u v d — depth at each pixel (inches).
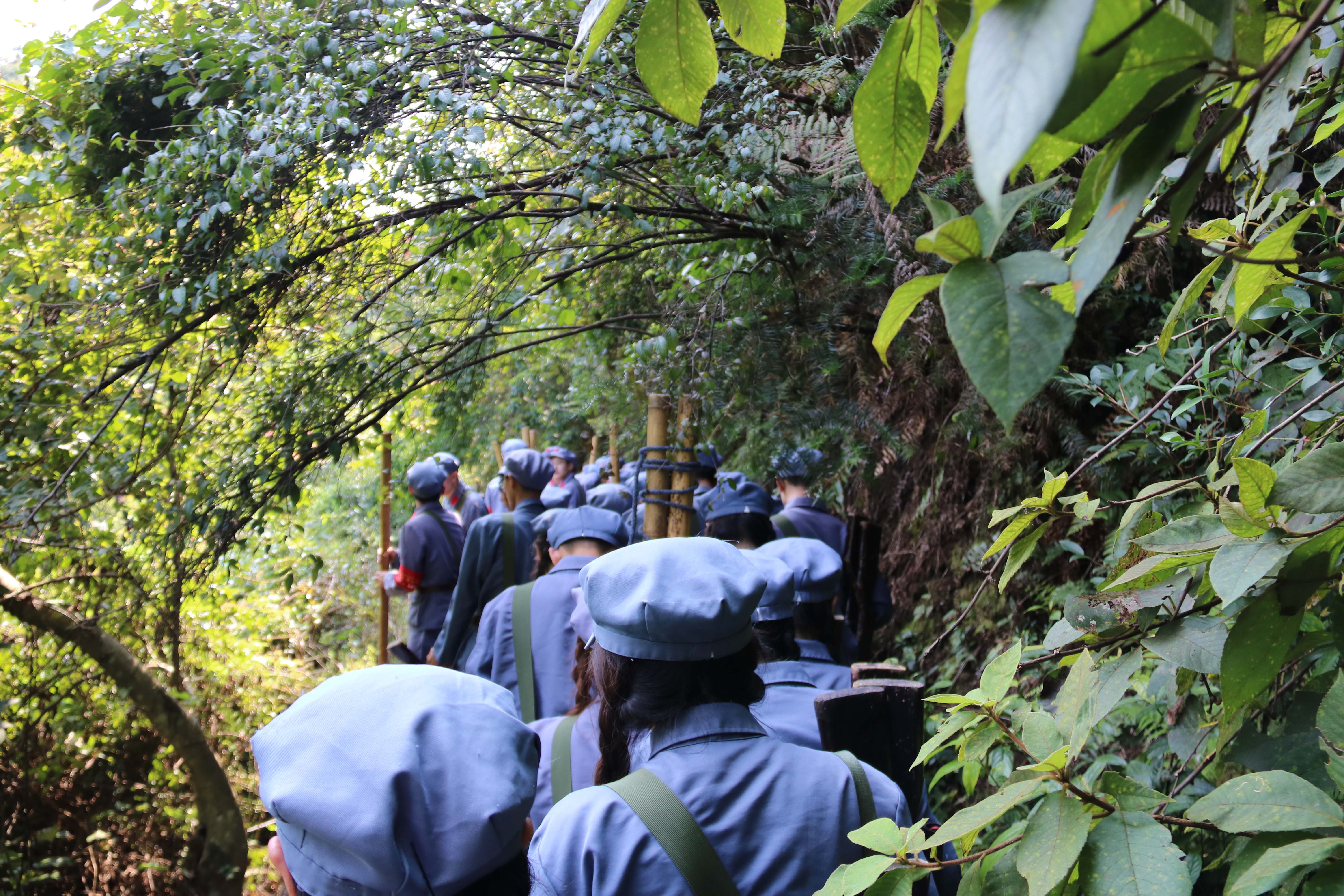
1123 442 78.2
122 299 99.5
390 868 39.1
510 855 43.4
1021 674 64.4
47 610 129.3
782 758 50.9
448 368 124.3
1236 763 45.9
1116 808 33.0
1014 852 36.9
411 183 98.3
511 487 187.5
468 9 101.0
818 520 146.3
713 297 115.5
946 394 138.3
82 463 110.9
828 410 114.4
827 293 115.7
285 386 113.3
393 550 225.0
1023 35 13.4
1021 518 45.4
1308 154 80.1
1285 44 25.8
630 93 104.3
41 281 99.4
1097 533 132.8
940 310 111.3
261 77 91.0
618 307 146.9
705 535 138.4
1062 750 33.3
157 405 117.7
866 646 147.4
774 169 104.8
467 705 45.6
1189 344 81.0
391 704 44.0
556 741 76.6
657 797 47.6
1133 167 17.5
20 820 146.2
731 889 45.8
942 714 135.0
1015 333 15.9
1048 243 95.9
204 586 128.7
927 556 170.7
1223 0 17.1
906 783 69.0
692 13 26.8
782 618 84.6
